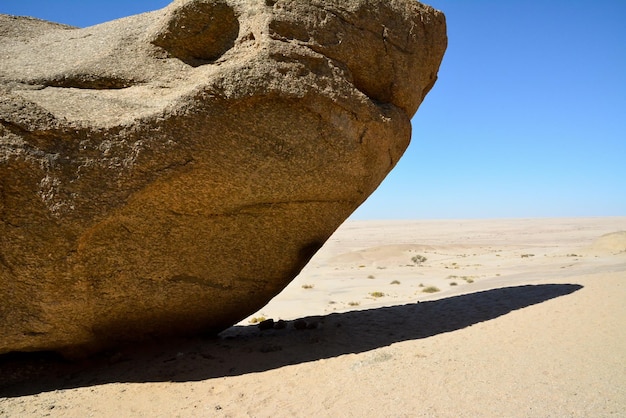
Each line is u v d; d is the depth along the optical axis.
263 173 6.34
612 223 93.56
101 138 5.44
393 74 7.60
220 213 6.34
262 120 6.23
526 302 9.14
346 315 9.82
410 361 6.04
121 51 6.58
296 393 5.34
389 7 7.54
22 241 5.18
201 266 6.58
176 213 6.04
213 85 5.90
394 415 4.50
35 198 5.17
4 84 5.91
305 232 7.20
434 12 8.12
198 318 7.29
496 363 5.70
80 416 5.14
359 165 7.15
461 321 8.23
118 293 6.05
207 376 6.15
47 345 6.04
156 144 5.61
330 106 6.64
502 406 4.49
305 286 22.17
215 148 5.95
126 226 5.75
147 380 6.10
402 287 20.47
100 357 6.90
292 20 6.64
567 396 4.62
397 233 77.50
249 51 6.59
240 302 7.35
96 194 5.40
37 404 5.50
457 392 4.90
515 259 31.52
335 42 6.95
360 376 5.66
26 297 5.46
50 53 6.82
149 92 6.24
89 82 6.27
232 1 6.83
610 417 4.15
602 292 9.08
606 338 6.37
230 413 4.94
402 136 7.79
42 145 5.22
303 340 7.71
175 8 6.59
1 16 7.95
